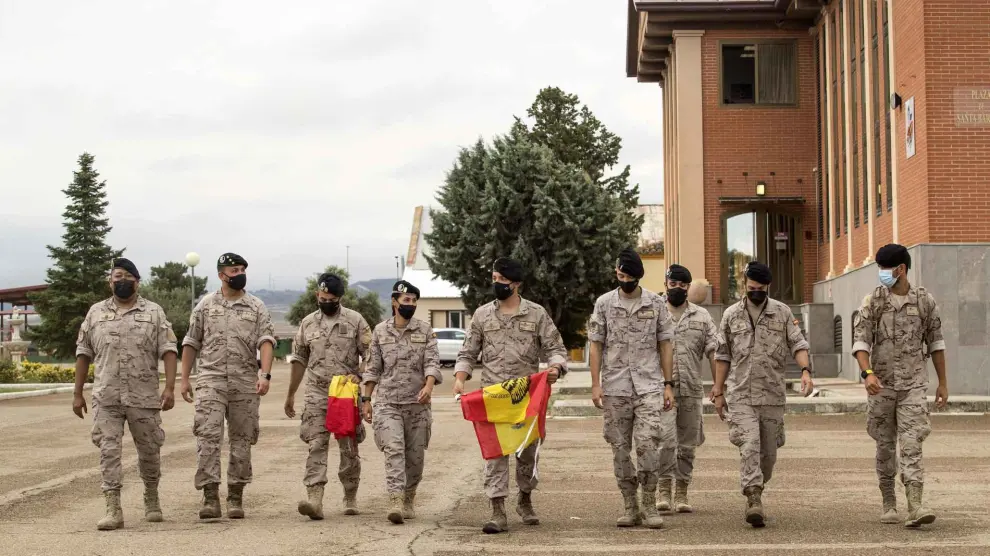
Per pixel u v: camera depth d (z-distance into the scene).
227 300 10.15
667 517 9.88
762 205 34.31
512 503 10.91
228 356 10.04
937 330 9.39
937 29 22.94
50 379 39.66
